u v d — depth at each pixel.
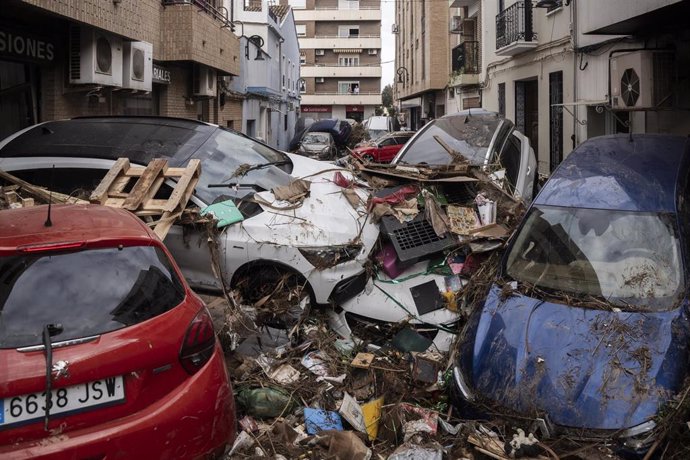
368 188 7.07
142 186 5.96
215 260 5.93
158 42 14.72
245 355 5.36
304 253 5.80
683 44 10.55
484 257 6.08
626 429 3.80
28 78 10.45
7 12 9.30
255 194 6.47
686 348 4.24
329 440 4.04
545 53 17.55
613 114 12.59
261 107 29.89
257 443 4.10
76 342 3.12
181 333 3.45
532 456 3.81
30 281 3.36
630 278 4.83
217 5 21.06
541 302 4.78
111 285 3.49
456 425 4.32
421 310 5.74
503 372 4.30
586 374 4.09
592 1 11.40
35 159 6.77
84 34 10.64
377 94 71.38
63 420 2.98
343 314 5.88
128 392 3.15
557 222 5.50
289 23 41.09
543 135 17.92
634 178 5.71
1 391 2.89
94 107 12.27
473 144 9.16
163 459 3.16
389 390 4.88
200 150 7.04
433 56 33.19
